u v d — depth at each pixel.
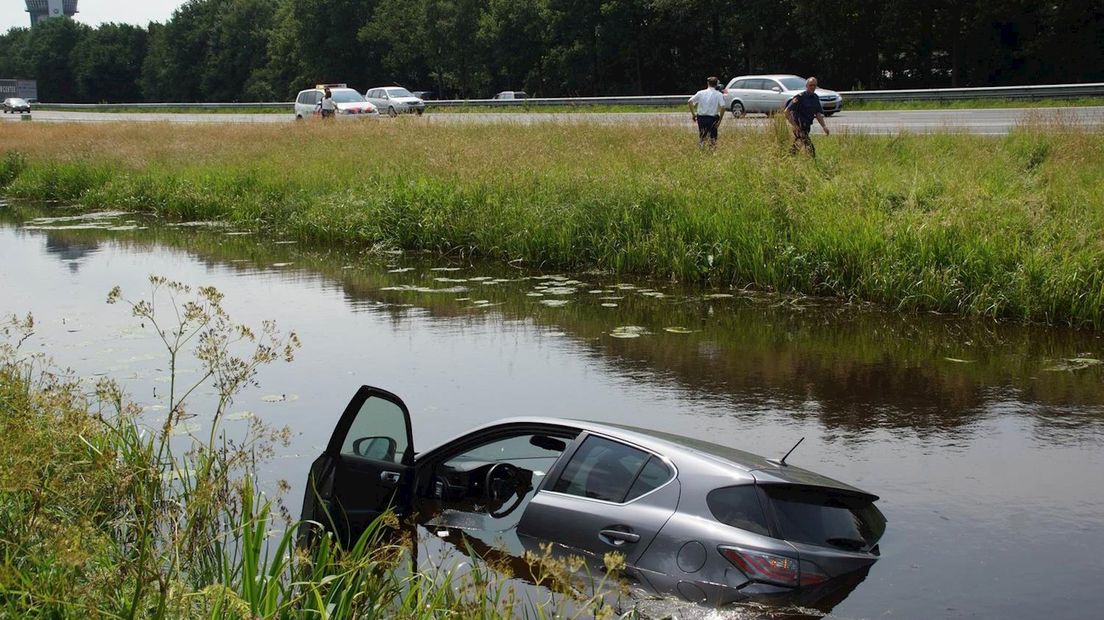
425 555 5.61
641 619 4.70
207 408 9.20
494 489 6.11
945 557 5.81
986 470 7.52
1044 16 55.97
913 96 38.56
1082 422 8.79
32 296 15.01
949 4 57.91
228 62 118.50
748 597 4.77
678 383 10.13
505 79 86.88
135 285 16.02
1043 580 5.51
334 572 4.98
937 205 16.05
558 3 78.38
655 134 24.81
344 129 33.75
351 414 5.66
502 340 12.11
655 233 16.95
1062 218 14.77
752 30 68.94
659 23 74.56
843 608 4.92
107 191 29.61
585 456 5.66
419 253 19.81
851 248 14.83
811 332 12.54
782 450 8.00
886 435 8.43
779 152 19.98
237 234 22.97
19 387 5.91
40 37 147.38
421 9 89.06
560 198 19.61
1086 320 12.72
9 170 34.97
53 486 4.75
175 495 6.06
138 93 140.62
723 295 14.95
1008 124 27.88
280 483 5.41
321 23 99.38
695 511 5.05
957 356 11.27
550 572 4.48
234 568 5.03
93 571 4.49
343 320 13.34
